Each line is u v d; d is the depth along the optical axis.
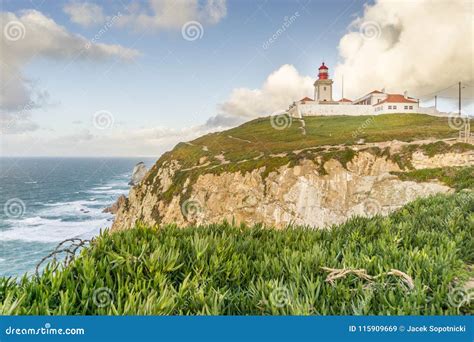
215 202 40.53
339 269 3.23
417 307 2.63
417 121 55.38
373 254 4.04
